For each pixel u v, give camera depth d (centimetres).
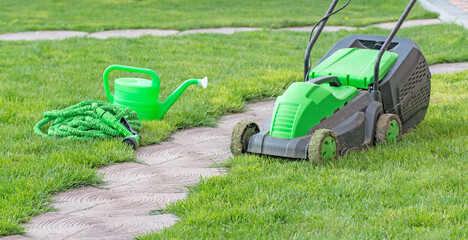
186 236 576
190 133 991
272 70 1425
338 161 774
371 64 884
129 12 2744
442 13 2478
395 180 695
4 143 870
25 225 623
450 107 1069
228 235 578
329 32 2108
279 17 2539
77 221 634
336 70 881
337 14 2664
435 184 684
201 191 686
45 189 704
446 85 1261
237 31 2117
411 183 682
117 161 833
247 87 1241
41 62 1539
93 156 812
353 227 582
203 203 655
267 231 588
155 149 899
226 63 1543
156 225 621
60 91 1203
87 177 745
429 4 2820
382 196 650
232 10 2841
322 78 837
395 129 859
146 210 664
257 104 1186
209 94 1184
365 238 560
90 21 2436
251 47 1806
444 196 642
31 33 2147
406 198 644
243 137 812
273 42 1895
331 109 815
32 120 1008
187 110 1064
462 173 716
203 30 2208
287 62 1566
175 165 822
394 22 2367
